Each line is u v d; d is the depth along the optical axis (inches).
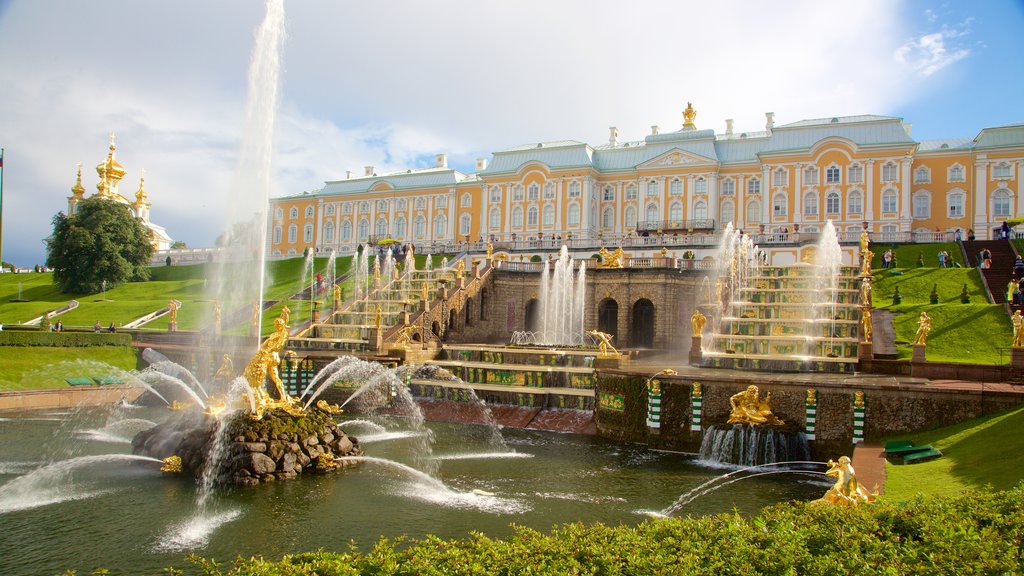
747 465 1079.6
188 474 950.4
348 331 2060.8
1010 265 2224.4
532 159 3860.7
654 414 1206.3
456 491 916.0
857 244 2635.3
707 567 383.2
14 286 3641.7
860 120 3275.1
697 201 3508.9
